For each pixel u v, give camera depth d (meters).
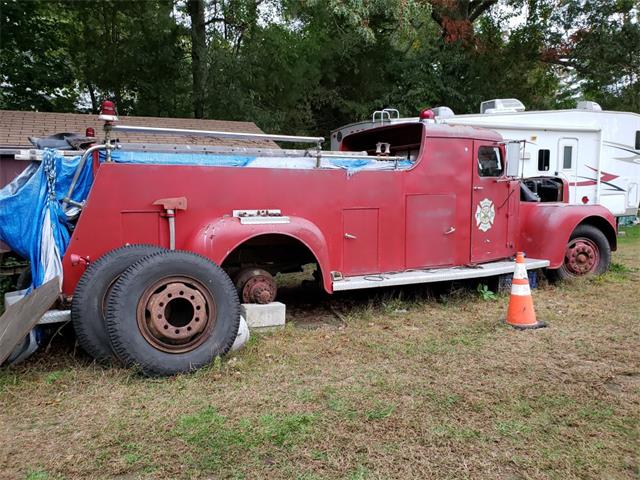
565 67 20.42
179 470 2.62
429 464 2.70
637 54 18.59
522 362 4.17
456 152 6.06
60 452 2.77
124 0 13.80
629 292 6.64
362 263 5.53
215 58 14.11
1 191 4.32
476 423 3.14
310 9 14.72
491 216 6.46
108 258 3.99
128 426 3.04
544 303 6.12
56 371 3.85
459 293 6.33
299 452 2.79
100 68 14.38
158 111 15.16
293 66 15.21
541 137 10.92
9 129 8.27
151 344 3.77
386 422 3.13
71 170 4.31
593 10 18.78
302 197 5.14
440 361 4.19
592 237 7.38
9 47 13.30
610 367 4.08
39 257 4.14
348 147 7.27
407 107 17.72
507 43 19.88
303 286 7.05
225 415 3.19
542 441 2.94
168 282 3.87
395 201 5.67
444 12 18.03
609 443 2.92
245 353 4.29
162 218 4.46
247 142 9.88
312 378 3.82
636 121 12.23
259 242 5.18
